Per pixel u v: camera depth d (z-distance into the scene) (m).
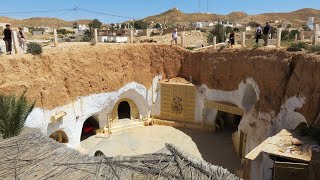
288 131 17.70
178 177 9.90
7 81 23.94
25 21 157.25
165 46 36.28
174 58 36.25
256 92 27.03
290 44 26.98
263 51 27.14
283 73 23.98
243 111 29.31
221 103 31.84
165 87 35.47
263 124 24.73
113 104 33.34
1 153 11.65
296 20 146.12
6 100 19.12
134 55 34.88
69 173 10.30
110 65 32.88
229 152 28.09
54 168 10.60
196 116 34.34
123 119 35.84
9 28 26.75
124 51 34.28
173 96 35.16
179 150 11.58
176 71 36.50
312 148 15.14
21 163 10.88
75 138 29.28
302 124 21.84
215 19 179.50
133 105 35.59
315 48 22.83
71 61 29.77
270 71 25.39
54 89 27.30
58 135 29.27
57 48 29.77
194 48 39.78
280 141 16.23
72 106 29.02
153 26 138.25
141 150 28.78
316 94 20.16
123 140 31.30
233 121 35.00
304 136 16.88
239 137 27.23
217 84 32.25
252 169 15.16
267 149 15.24
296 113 22.05
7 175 10.20
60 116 26.95
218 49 33.03
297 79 22.52
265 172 15.34
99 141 31.14
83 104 30.30
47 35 71.50
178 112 35.19
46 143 12.35
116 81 33.00
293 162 14.25
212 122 33.28
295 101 22.22
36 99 23.59
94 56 31.78
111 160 11.02
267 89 25.44
